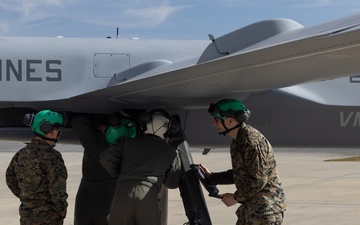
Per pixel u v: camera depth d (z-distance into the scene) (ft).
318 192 39.75
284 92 19.15
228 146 19.97
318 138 19.66
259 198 12.99
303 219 28.25
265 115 19.11
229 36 14.71
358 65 12.63
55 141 14.17
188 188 15.39
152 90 15.47
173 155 14.64
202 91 15.97
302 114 19.33
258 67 12.55
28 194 13.62
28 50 18.93
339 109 19.52
